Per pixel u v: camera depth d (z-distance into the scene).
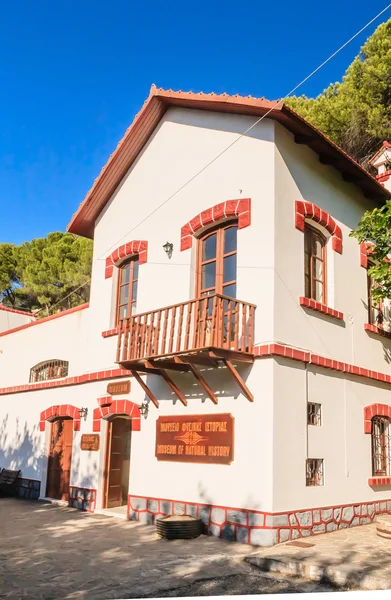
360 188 12.90
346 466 10.73
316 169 11.55
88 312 14.64
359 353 11.84
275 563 7.41
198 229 11.49
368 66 22.75
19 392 17.16
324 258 11.62
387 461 12.32
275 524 8.73
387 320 13.30
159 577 7.04
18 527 10.73
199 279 11.51
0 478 16.59
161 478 10.90
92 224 15.45
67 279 30.62
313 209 11.05
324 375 10.59
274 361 9.36
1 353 18.78
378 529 9.48
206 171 11.66
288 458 9.27
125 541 9.25
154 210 12.85
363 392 11.75
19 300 34.66
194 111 12.30
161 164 12.95
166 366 10.35
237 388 9.73
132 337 10.83
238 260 10.41
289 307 9.96
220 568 7.48
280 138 10.60
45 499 14.78
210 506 9.69
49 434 15.56
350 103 23.20
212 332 9.01
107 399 12.93
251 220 10.38
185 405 10.73
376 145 23.03
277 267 9.87
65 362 15.48
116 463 13.30
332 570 6.84
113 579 6.96
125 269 13.87
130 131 13.16
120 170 14.02
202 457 10.06
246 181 10.72
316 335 10.55
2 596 6.29
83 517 11.96
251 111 10.76
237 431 9.55
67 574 7.21
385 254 11.63
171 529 9.33
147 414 11.68
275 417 9.14
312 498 9.65
